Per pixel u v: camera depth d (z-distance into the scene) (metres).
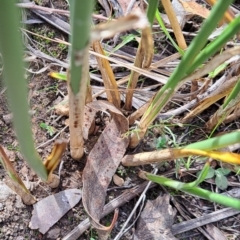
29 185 0.23
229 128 0.26
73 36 0.10
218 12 0.11
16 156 0.24
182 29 0.29
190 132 0.26
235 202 0.16
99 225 0.20
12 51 0.09
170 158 0.20
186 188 0.18
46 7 0.29
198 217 0.24
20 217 0.23
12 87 0.10
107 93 0.23
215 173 0.24
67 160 0.24
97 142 0.23
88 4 0.09
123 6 0.27
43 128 0.25
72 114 0.17
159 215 0.23
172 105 0.26
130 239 0.23
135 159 0.22
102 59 0.21
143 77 0.27
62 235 0.23
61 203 0.23
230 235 0.24
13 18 0.08
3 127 0.25
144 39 0.16
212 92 0.23
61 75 0.21
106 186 0.23
